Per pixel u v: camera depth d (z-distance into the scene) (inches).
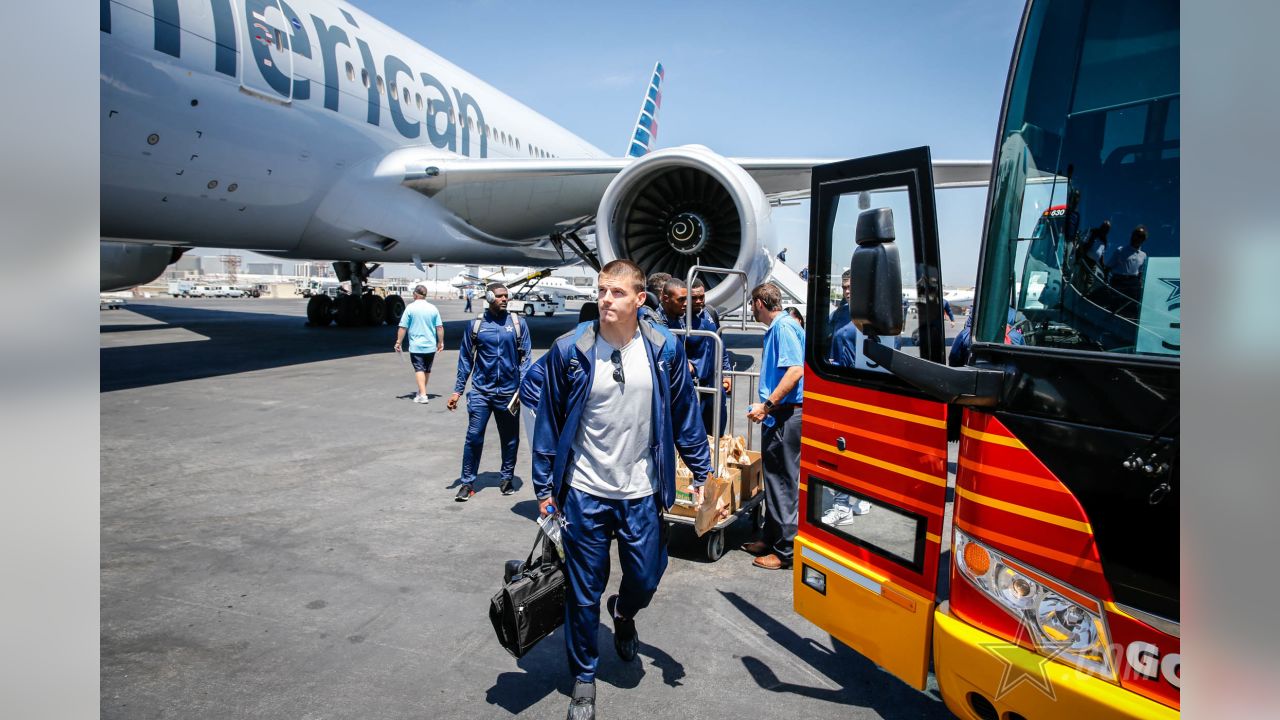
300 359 427.5
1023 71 71.0
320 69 335.9
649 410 89.5
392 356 450.3
